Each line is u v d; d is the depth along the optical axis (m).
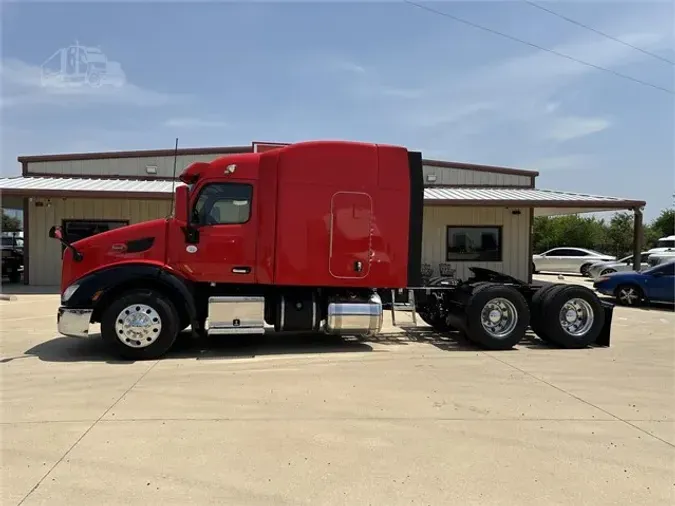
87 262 7.50
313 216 7.81
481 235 19.70
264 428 4.58
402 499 3.34
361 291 8.36
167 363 7.12
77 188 17.09
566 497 3.38
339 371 6.73
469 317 8.29
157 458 3.93
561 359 7.62
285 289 8.15
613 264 22.78
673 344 9.01
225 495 3.37
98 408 5.11
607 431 4.59
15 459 3.90
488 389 5.91
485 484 3.56
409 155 8.14
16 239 26.55
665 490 3.50
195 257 7.58
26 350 7.92
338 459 3.94
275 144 8.44
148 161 20.16
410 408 5.18
